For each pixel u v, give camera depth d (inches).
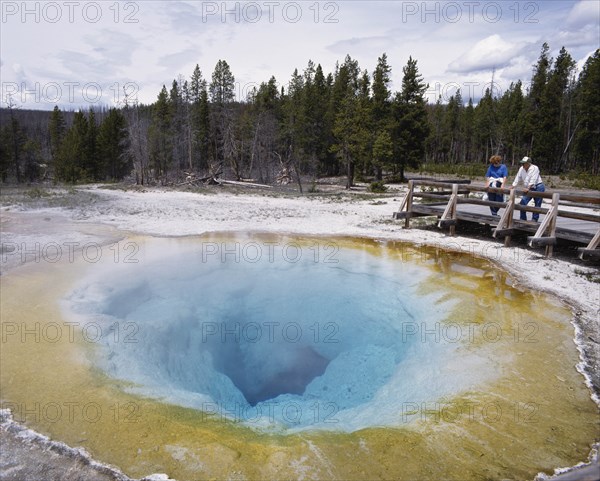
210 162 1549.0
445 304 280.4
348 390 218.8
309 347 273.4
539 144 1694.1
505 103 2154.3
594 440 153.9
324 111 1640.0
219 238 460.4
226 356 262.4
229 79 1567.4
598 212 535.8
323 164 1705.2
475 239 438.6
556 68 1847.9
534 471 139.9
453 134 2456.9
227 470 141.8
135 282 333.7
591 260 353.1
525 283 308.5
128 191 1000.2
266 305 322.0
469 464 143.6
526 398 179.3
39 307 276.5
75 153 1843.0
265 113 1514.5
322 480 137.0
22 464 145.0
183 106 1768.0
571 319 250.5
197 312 300.7
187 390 207.3
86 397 185.5
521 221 391.2
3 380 196.9
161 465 144.3
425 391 191.8
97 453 150.5
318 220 558.6
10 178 1663.4
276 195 924.0
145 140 1397.6
